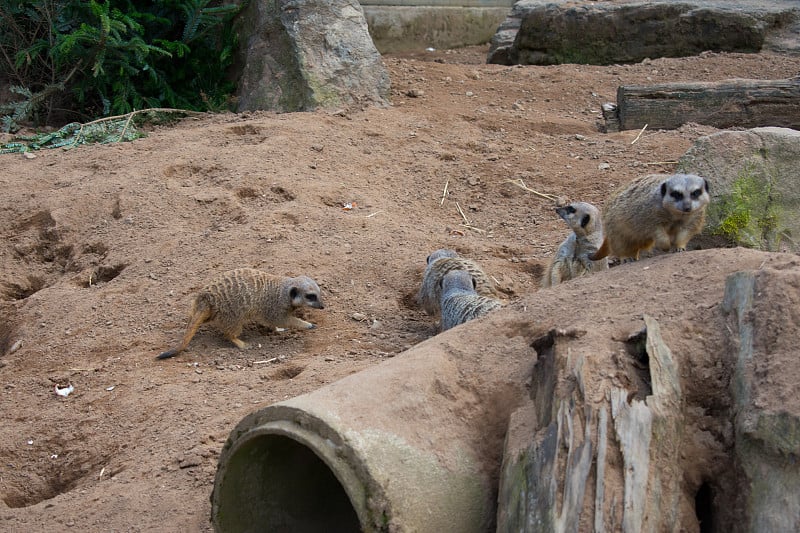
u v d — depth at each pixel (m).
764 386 2.91
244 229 6.62
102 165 8.02
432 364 3.39
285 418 3.09
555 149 8.45
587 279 3.88
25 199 7.46
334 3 10.05
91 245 6.77
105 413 4.63
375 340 5.31
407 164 8.14
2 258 6.84
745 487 2.86
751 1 12.27
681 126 8.72
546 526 2.74
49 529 3.69
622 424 2.84
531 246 6.70
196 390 4.73
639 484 2.75
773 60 11.02
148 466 4.06
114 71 10.18
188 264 6.24
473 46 15.57
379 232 6.66
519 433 3.12
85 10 10.23
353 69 9.85
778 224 5.60
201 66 10.82
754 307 3.13
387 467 2.96
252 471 3.34
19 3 10.24
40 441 4.49
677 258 3.77
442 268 5.59
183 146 8.38
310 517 3.55
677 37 11.81
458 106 9.90
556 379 3.08
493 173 7.96
